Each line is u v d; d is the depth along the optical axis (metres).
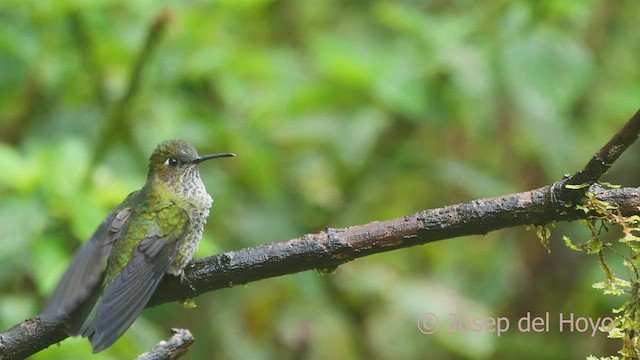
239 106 11.98
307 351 12.01
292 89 12.29
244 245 11.11
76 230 8.14
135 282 6.95
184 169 8.41
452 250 13.55
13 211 8.21
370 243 6.04
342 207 12.21
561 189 5.78
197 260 6.57
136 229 7.60
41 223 8.22
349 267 12.63
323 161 12.57
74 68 10.95
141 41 10.73
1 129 11.15
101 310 6.68
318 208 12.25
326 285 12.42
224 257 6.44
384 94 11.12
